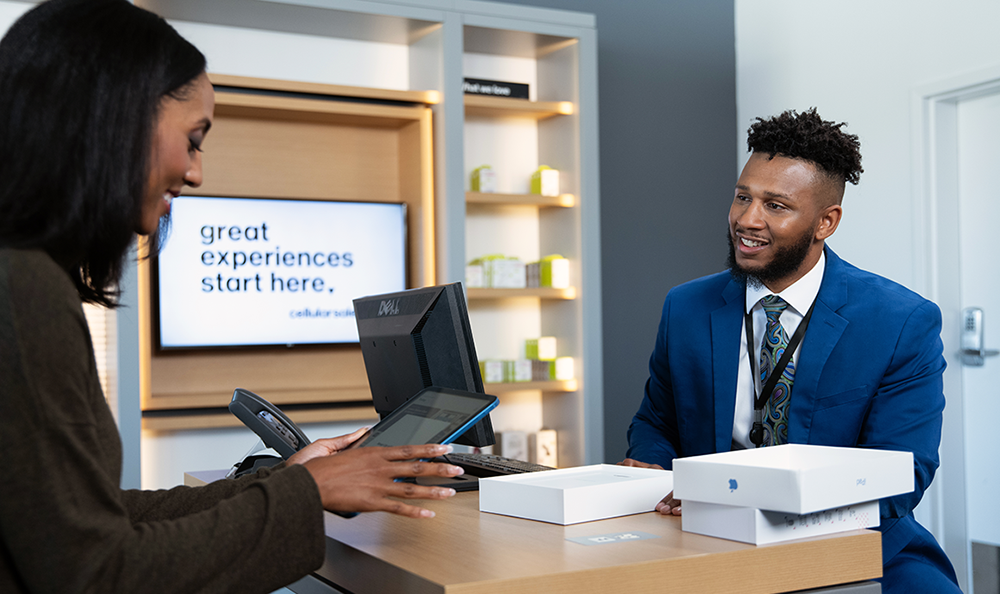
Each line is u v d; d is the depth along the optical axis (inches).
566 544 38.6
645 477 48.2
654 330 158.7
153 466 120.4
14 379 27.4
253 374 130.4
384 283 134.0
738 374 65.5
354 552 39.0
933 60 130.0
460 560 35.9
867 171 140.9
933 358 60.8
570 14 135.8
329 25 127.8
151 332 121.7
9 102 30.0
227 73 127.2
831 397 60.9
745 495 38.1
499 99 135.5
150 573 29.1
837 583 38.8
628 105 157.6
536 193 140.7
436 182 131.1
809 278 63.1
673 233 160.7
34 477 27.5
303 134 133.8
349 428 131.5
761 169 60.8
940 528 128.5
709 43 165.0
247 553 31.4
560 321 142.2
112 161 30.5
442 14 126.5
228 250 126.0
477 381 61.5
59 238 30.2
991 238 128.1
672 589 35.4
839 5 145.8
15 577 28.9
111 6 31.9
